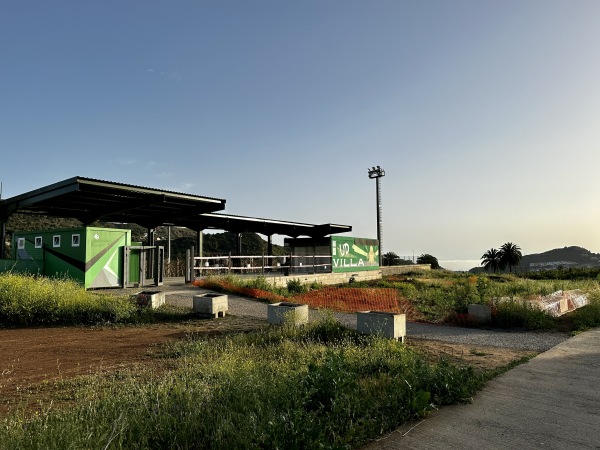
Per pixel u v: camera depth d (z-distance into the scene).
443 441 3.95
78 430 3.58
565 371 6.52
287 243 30.88
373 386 5.26
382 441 3.95
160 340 8.88
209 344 8.18
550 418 4.51
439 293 19.44
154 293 12.49
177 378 5.41
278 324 10.14
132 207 19.31
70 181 15.88
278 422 3.74
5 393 5.43
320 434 3.58
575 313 12.84
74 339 9.03
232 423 3.83
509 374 6.34
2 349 8.09
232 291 16.88
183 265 28.94
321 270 28.88
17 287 11.59
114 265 17.94
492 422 4.40
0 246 19.78
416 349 8.12
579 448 3.80
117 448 3.43
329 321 9.40
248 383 4.91
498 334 10.19
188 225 28.06
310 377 4.75
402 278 33.03
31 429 3.71
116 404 4.38
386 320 8.66
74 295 11.91
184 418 3.96
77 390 5.41
